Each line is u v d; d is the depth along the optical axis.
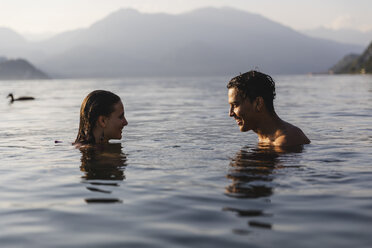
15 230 1.78
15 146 4.35
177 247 1.54
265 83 4.10
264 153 3.63
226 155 3.56
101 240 1.63
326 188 2.38
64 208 2.10
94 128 4.34
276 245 1.52
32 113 10.26
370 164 3.09
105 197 2.29
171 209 2.03
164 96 20.20
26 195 2.38
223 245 1.54
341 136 4.79
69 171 3.02
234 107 4.24
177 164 3.18
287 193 2.27
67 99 18.52
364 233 1.64
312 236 1.61
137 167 3.09
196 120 7.51
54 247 1.57
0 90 35.69
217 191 2.34
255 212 1.94
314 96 17.17
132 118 8.22
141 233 1.70
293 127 4.24
